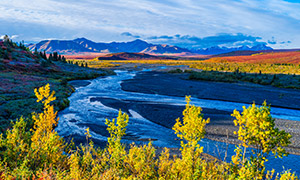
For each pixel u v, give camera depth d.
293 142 16.84
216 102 33.16
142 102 31.86
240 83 53.97
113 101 32.12
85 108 27.44
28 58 67.12
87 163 6.02
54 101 26.59
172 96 37.56
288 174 5.15
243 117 5.49
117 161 6.25
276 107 30.61
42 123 7.28
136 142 16.44
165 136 18.09
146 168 5.77
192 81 57.50
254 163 5.36
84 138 16.84
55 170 4.95
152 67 120.25
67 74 64.69
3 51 62.75
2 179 4.41
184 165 5.63
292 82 50.22
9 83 35.50
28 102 24.25
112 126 7.24
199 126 6.34
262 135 5.15
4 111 19.52
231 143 16.47
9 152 5.94
